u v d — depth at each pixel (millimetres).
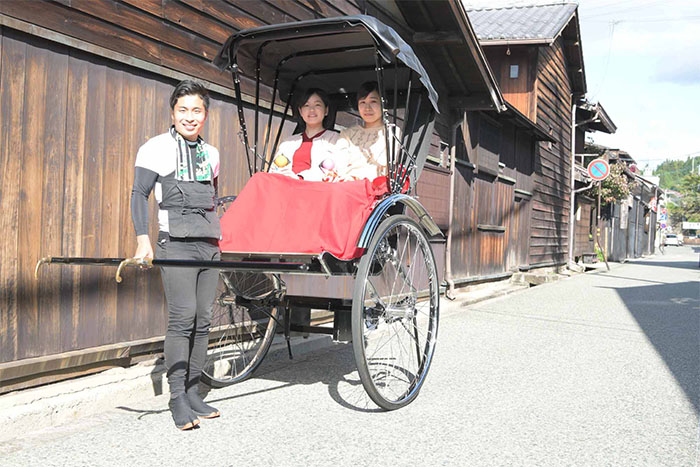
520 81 14602
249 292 4863
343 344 5984
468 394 4211
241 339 5000
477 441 3230
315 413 3662
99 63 3889
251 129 5359
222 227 3670
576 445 3207
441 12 7969
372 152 4324
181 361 3350
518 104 14609
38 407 3252
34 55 3475
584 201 23891
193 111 3281
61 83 3637
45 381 3605
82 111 3775
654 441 3301
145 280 4289
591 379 4738
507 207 13234
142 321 4270
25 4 3352
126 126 4090
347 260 3416
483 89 9586
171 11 4395
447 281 9727
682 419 3727
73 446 2975
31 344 3500
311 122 4422
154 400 3889
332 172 4258
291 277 5879
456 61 8945
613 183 25188
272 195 3719
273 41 4094
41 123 3523
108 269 3980
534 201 15445
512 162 13531
